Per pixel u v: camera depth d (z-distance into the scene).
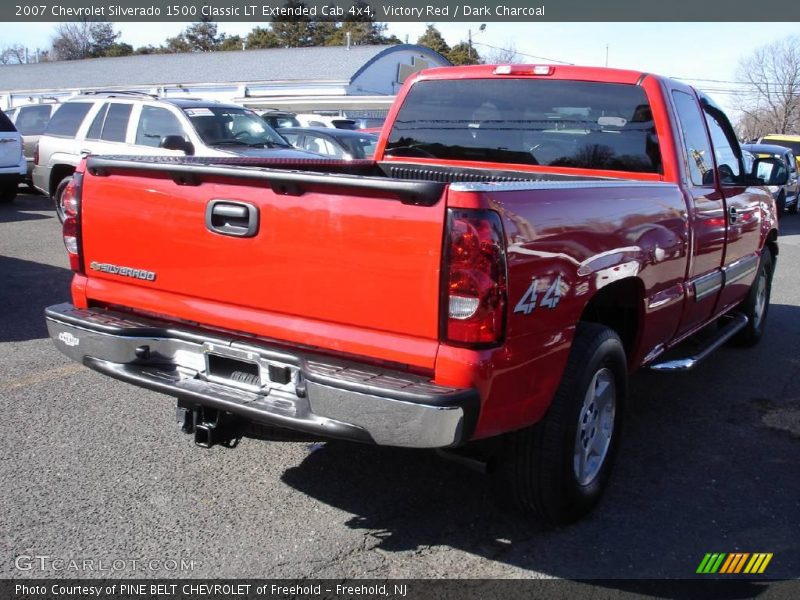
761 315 6.95
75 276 3.81
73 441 4.29
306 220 3.02
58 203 12.01
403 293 2.87
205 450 4.24
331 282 3.00
